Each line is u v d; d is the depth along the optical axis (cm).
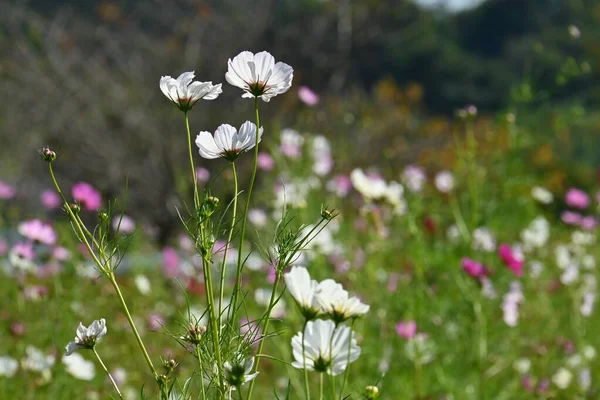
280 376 472
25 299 484
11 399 395
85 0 1812
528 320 582
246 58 208
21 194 1310
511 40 3080
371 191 512
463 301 464
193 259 624
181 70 1661
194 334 198
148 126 1501
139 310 547
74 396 414
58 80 1568
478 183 546
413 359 439
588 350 560
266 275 477
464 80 2798
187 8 1741
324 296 198
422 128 1469
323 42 1811
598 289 687
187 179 927
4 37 1628
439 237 584
